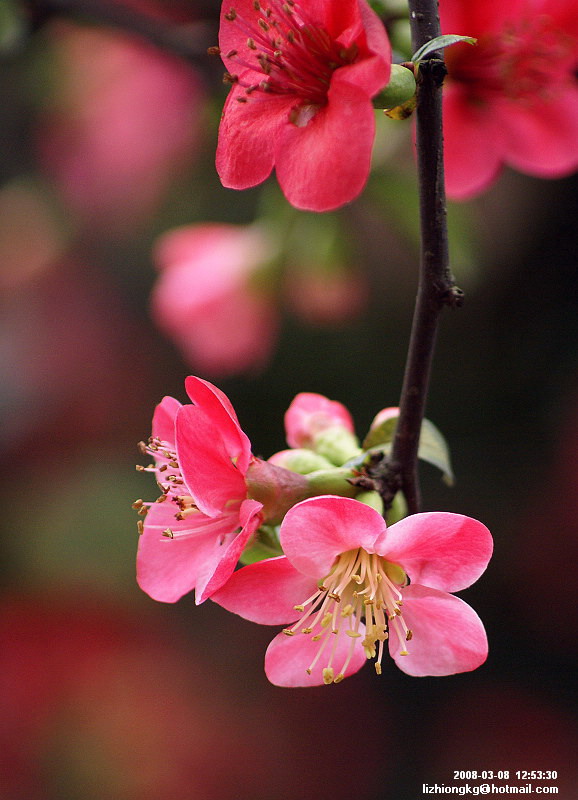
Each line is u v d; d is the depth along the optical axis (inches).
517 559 33.7
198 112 32.0
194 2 22.9
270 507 17.6
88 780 33.7
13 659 34.7
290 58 17.4
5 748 33.7
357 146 16.9
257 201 34.1
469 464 33.8
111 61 32.9
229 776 34.4
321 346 34.2
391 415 18.3
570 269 32.8
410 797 33.0
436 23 17.1
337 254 25.3
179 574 17.7
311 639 17.5
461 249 22.7
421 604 17.3
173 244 26.9
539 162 20.4
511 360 33.5
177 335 27.5
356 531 17.1
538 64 19.9
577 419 32.7
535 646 34.2
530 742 32.9
